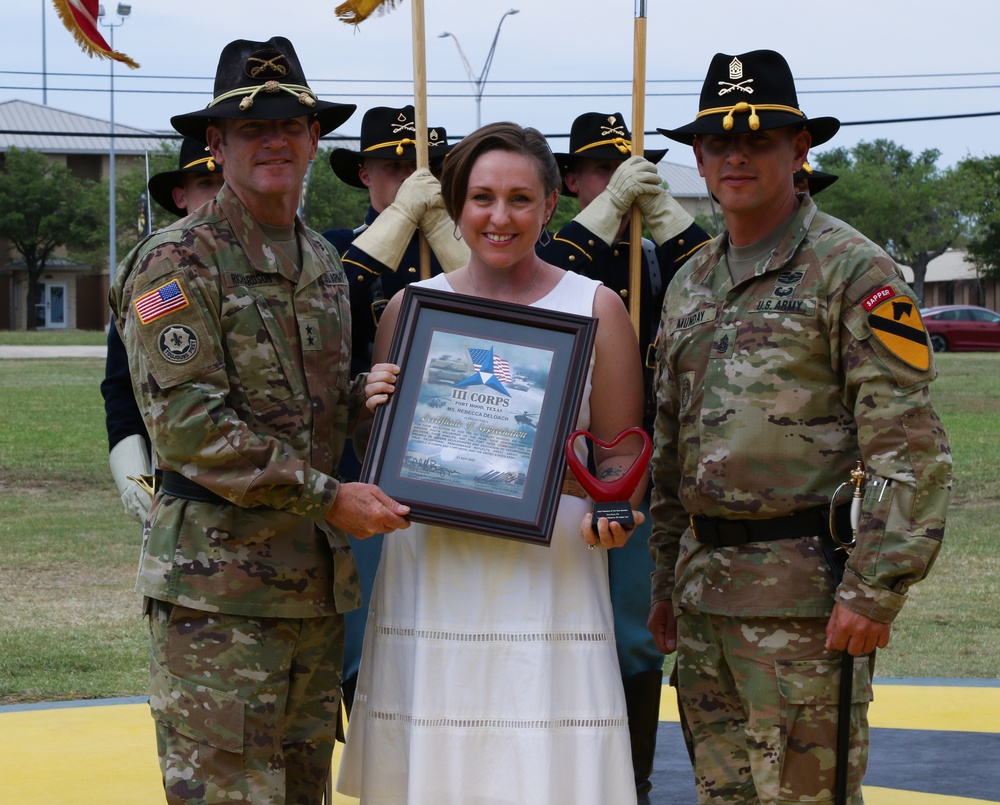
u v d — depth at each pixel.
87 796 4.34
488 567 3.14
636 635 4.18
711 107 3.17
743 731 3.26
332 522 3.06
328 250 3.37
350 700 4.23
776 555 3.09
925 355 2.93
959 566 9.10
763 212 3.16
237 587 3.06
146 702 5.66
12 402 19.09
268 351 3.09
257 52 3.11
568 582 3.17
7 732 5.14
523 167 3.09
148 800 4.30
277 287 3.13
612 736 3.17
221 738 3.03
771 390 3.07
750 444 3.08
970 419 17.58
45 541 9.73
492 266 3.22
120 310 3.17
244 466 2.97
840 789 3.03
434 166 4.65
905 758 4.79
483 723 3.12
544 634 3.12
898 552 2.89
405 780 3.20
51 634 7.10
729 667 3.21
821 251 3.07
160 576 3.08
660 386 3.41
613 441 3.13
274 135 3.08
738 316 3.15
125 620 7.45
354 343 4.13
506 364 3.13
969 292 65.25
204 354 2.99
